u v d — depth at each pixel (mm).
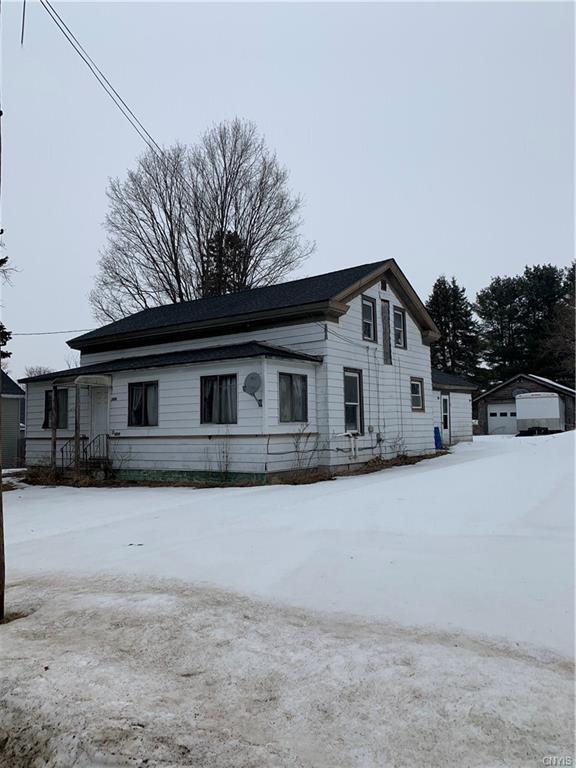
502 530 6363
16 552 7020
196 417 14234
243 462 13430
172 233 32281
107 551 6746
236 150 32656
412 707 2889
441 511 7539
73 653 3826
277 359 13531
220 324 16375
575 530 6156
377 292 17359
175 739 2791
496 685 3031
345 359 15523
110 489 13859
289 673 3350
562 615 3920
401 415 18141
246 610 4418
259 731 2807
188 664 3564
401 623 3967
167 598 4805
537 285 48344
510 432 37188
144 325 18578
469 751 2529
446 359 49594
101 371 15867
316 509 8461
